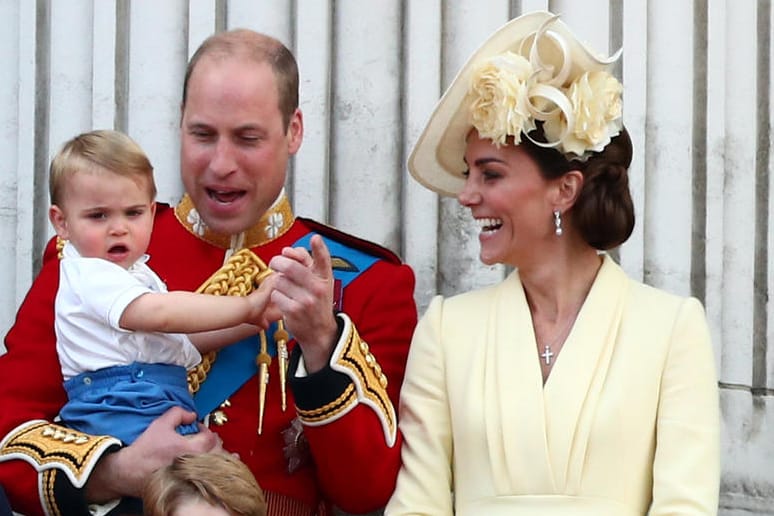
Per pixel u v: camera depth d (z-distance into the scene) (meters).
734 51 19.38
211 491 14.29
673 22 19.25
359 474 16.03
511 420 15.69
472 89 16.06
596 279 16.17
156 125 19.34
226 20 19.42
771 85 19.34
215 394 16.70
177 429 15.79
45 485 15.70
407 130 19.12
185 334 16.23
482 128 15.97
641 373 15.72
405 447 16.39
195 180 16.80
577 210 16.16
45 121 19.67
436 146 17.00
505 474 15.65
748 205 19.27
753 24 19.38
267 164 16.81
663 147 19.17
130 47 19.44
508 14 19.20
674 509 15.29
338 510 18.11
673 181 19.16
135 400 15.77
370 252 17.64
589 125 15.86
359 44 19.27
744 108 19.34
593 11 19.19
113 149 15.99
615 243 16.22
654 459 15.65
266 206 17.12
